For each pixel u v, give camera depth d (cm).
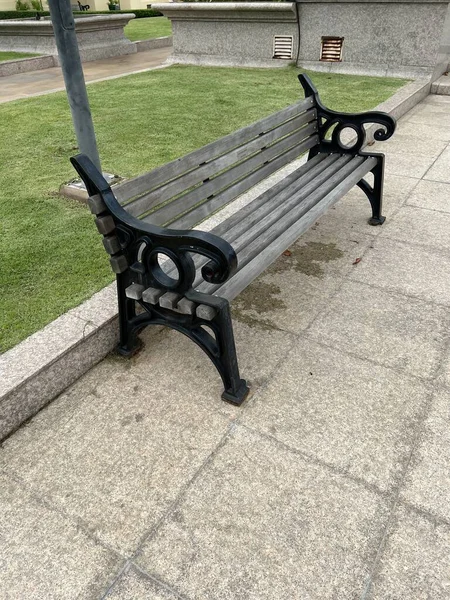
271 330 273
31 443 211
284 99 688
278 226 268
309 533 174
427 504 183
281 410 223
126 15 1212
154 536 175
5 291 279
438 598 155
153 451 206
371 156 364
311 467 197
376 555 167
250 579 161
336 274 324
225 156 285
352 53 854
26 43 1227
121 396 233
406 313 285
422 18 768
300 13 862
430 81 788
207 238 187
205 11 930
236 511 182
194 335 223
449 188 445
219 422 218
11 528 179
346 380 239
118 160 471
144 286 222
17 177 448
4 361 222
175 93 746
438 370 244
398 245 355
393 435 210
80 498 188
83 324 245
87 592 160
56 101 739
